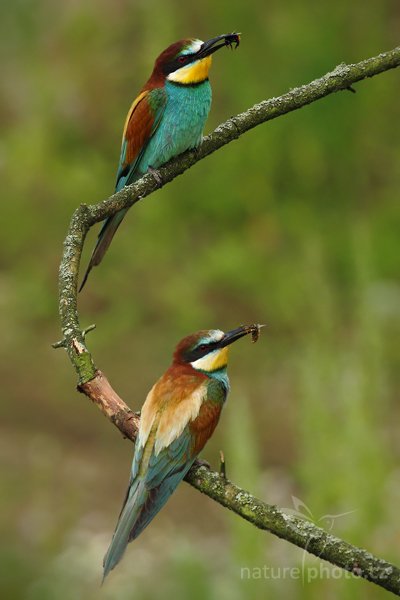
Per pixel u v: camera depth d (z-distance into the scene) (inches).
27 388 550.6
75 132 697.0
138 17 713.0
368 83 671.1
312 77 666.2
